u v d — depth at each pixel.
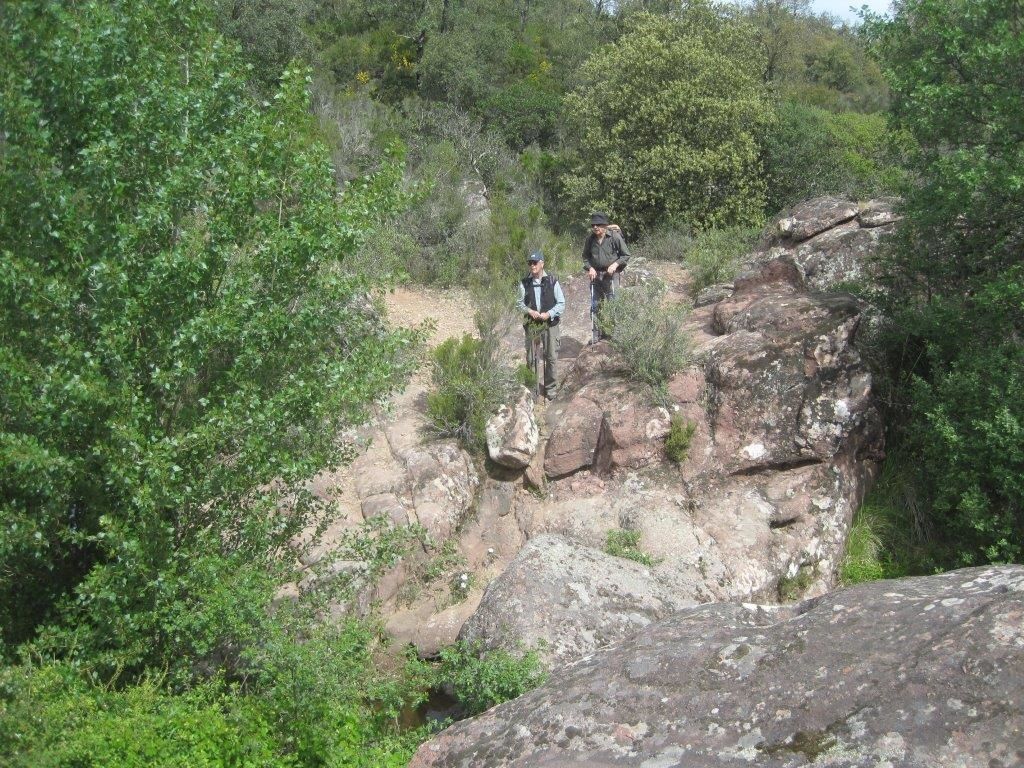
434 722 5.73
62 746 4.48
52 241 5.43
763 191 14.97
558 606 6.26
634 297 9.18
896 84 8.37
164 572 5.31
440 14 25.09
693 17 17.19
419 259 12.14
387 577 7.43
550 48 27.03
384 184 5.97
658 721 4.00
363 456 8.44
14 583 5.80
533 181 16.36
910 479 8.20
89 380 5.11
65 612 5.48
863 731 3.55
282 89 5.81
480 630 6.25
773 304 9.08
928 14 8.20
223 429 5.46
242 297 5.42
